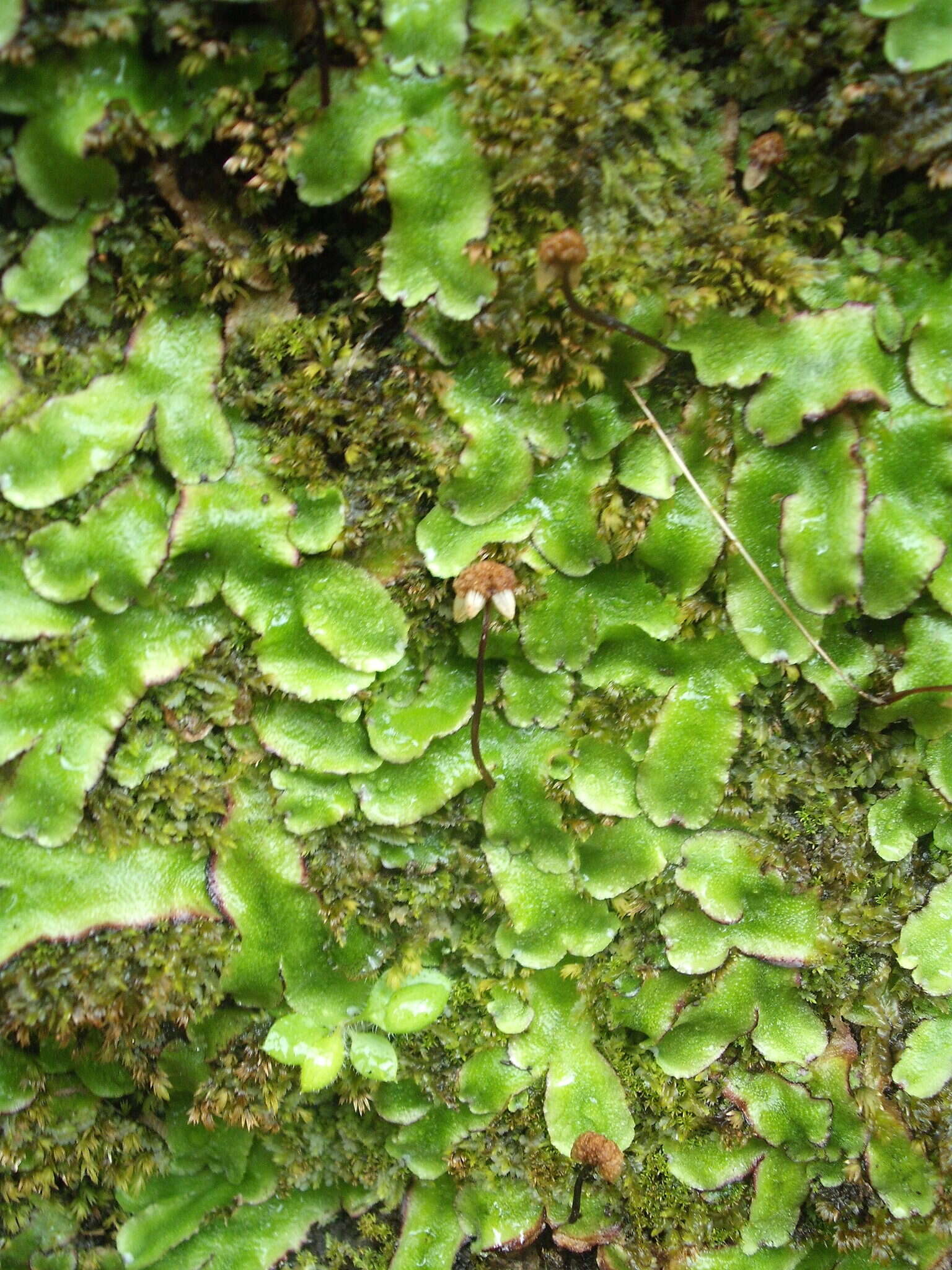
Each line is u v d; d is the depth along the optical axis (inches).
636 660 4.2
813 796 4.2
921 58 3.5
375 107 3.6
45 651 3.8
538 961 4.2
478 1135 4.3
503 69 3.6
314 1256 4.4
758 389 3.9
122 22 3.5
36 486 3.7
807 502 3.9
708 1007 4.2
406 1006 4.0
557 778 4.1
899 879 4.3
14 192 3.7
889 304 3.8
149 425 3.8
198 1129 4.3
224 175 3.7
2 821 3.8
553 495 4.0
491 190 3.7
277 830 4.1
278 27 3.6
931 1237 4.3
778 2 3.6
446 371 3.9
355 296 3.8
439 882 4.2
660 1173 4.3
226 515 3.8
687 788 4.1
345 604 3.9
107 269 3.8
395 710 4.0
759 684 4.2
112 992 3.9
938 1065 4.3
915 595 3.9
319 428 3.9
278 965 4.1
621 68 3.7
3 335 3.7
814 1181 4.3
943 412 3.9
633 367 3.9
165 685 3.9
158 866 4.0
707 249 3.8
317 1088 3.8
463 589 3.7
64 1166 4.1
